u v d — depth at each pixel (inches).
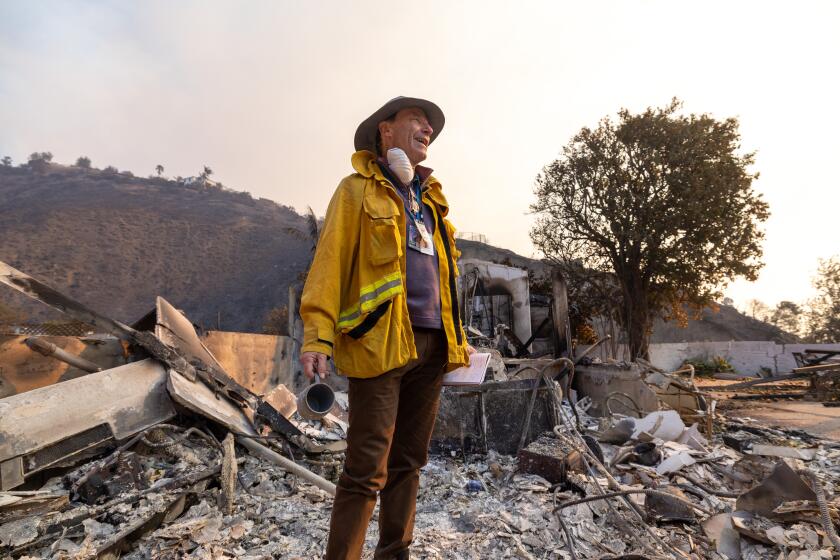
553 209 938.1
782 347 951.0
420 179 75.6
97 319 124.0
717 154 801.6
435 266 69.3
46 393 110.5
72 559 80.0
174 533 92.7
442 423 167.8
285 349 457.7
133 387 125.2
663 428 182.9
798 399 469.7
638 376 252.8
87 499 101.0
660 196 823.7
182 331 170.9
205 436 131.0
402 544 68.5
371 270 61.1
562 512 106.3
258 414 144.4
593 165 865.5
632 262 846.5
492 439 164.7
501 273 559.5
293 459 140.1
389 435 61.1
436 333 67.4
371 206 62.0
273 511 108.1
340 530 59.4
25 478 101.4
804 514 93.7
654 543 95.0
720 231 776.9
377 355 57.9
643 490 104.4
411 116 72.3
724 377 850.8
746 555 90.4
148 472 114.0
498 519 103.0
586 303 927.0
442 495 125.0
